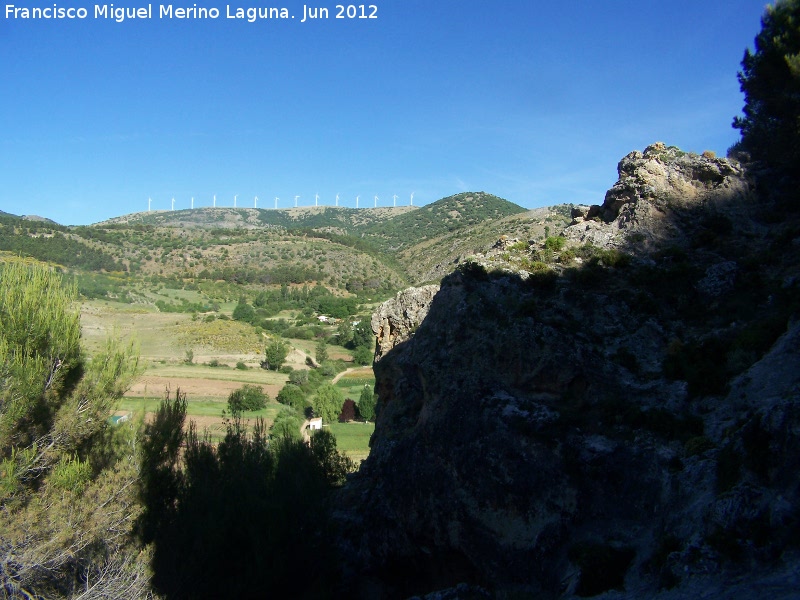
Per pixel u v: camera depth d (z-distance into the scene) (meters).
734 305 19.33
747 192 24.44
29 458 17.41
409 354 23.22
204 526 18.41
